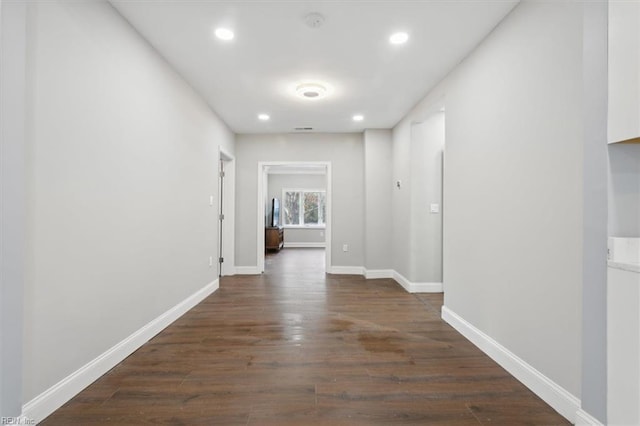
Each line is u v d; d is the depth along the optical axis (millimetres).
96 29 2023
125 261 2355
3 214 1377
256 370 2195
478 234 2590
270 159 5664
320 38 2561
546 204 1852
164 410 1737
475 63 2652
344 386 1995
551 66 1812
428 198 4422
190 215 3568
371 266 5344
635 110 1319
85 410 1729
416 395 1899
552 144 1804
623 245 1403
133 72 2432
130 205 2408
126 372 2150
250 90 3623
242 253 5703
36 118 1593
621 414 1378
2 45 1363
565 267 1716
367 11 2211
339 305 3783
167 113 2988
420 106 3957
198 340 2709
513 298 2148
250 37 2549
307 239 10633
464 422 1654
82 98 1907
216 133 4484
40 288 1631
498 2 2100
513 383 2039
